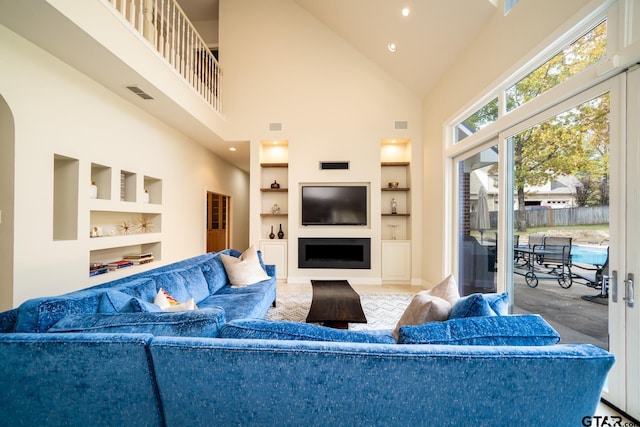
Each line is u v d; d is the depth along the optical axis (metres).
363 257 4.96
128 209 3.46
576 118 1.95
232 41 5.11
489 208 3.08
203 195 5.53
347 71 5.04
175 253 4.54
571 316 1.99
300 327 1.02
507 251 2.68
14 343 0.92
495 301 1.32
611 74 1.67
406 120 5.00
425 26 3.56
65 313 1.19
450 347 0.88
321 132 5.02
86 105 2.87
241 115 5.09
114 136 3.25
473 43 3.24
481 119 3.25
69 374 0.93
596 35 1.82
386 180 5.41
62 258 2.60
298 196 5.02
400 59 4.47
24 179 2.28
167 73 3.34
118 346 0.91
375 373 0.87
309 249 5.04
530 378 0.85
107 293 1.44
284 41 5.08
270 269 3.66
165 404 0.93
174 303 1.78
